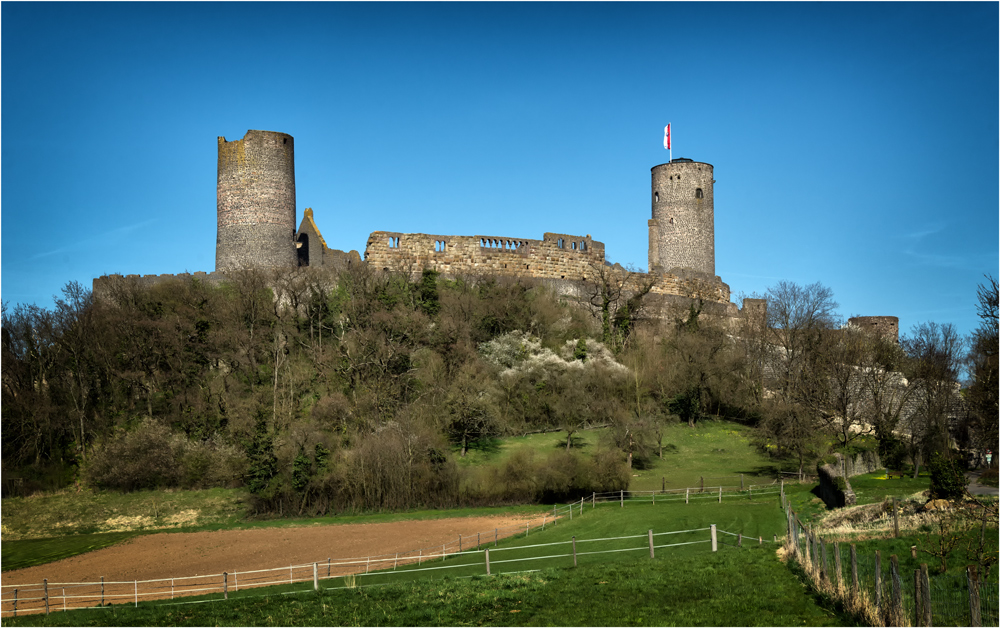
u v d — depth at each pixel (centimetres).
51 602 3884
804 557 3178
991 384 6291
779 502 5269
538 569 3675
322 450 6275
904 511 3944
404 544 4791
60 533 5988
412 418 6969
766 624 2612
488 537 4775
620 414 7350
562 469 5988
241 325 8381
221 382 7756
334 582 3791
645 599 3009
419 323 8375
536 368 8162
